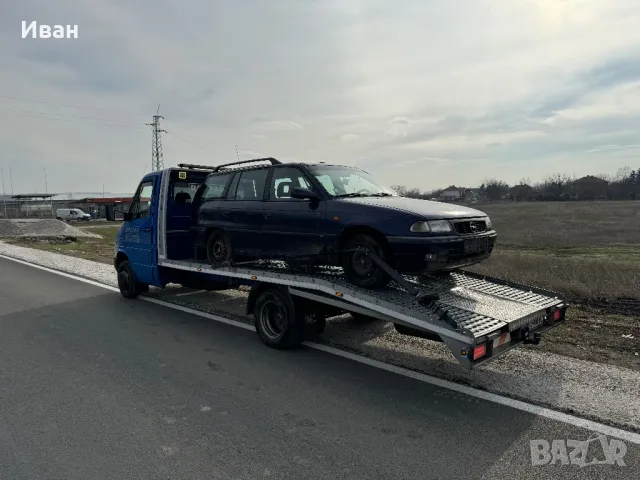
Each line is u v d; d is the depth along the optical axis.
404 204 5.12
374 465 3.07
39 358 5.21
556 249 18.44
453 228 4.85
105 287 9.95
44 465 3.06
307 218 5.57
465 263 5.02
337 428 3.59
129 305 8.11
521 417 3.75
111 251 18.81
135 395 4.20
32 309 7.79
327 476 2.94
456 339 4.00
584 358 5.20
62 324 6.76
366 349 5.54
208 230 7.07
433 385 4.43
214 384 4.47
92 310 7.71
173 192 7.93
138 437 3.43
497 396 4.16
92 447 3.29
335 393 4.26
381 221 4.86
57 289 9.71
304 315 5.47
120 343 5.81
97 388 4.36
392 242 4.74
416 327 4.33
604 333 6.13
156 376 4.68
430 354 5.32
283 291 5.49
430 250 4.63
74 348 5.59
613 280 8.84
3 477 2.91
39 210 75.75
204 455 3.19
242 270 6.09
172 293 9.20
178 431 3.53
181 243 8.08
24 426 3.60
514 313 4.57
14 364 5.02
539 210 46.12
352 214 5.12
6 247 20.14
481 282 5.79
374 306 4.69
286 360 5.18
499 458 3.16
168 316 7.27
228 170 6.98
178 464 3.07
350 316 6.99
